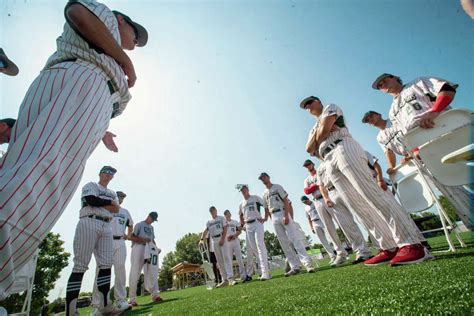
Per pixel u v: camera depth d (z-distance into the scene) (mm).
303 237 7125
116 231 4238
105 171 3441
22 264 779
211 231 7215
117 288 4051
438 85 2586
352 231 4555
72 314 2646
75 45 1137
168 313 2436
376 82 3229
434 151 2186
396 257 2326
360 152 2607
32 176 773
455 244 3645
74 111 979
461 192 2160
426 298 1009
